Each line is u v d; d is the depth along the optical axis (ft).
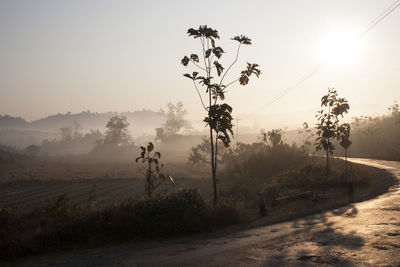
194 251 26.03
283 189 71.00
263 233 32.22
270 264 20.86
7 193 154.51
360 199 51.85
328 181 71.67
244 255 23.65
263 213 46.24
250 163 125.59
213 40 46.83
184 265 21.93
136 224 32.09
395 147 197.77
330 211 43.06
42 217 32.78
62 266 22.67
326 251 22.93
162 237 32.53
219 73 47.03
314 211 44.24
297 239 27.71
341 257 21.22
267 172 118.62
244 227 36.78
